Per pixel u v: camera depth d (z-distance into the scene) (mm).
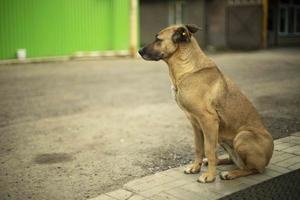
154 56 2568
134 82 6242
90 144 3393
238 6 11734
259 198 2338
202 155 2676
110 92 5477
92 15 9492
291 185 2471
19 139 3535
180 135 3584
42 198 2494
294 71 7070
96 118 4168
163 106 4629
